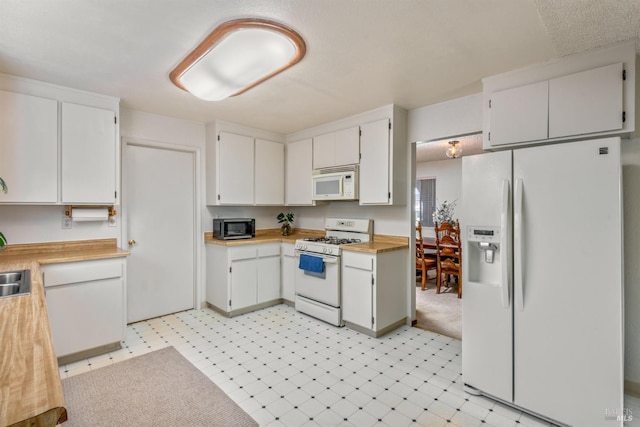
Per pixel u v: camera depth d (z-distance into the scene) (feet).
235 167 12.67
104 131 9.32
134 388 7.21
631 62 6.20
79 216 9.23
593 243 5.67
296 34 6.11
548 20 5.59
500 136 7.78
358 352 9.02
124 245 10.78
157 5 5.24
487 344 6.80
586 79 6.61
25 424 2.05
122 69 7.65
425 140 10.68
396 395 7.00
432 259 16.61
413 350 9.18
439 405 6.67
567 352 5.90
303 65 7.47
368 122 11.10
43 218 9.14
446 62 7.32
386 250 10.23
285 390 7.17
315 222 14.60
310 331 10.53
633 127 6.16
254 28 5.82
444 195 22.54
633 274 7.20
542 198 6.16
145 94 9.34
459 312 12.55
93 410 6.44
